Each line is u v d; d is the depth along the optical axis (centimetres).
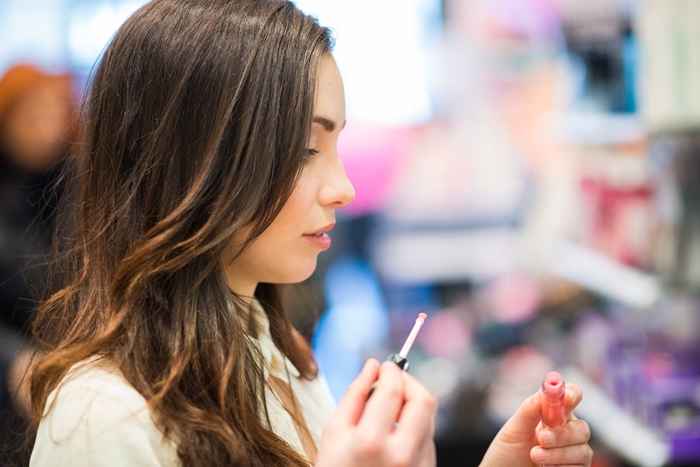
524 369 260
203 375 100
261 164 100
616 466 235
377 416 90
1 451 156
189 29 103
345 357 262
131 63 105
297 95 102
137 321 100
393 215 270
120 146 106
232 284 112
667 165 239
